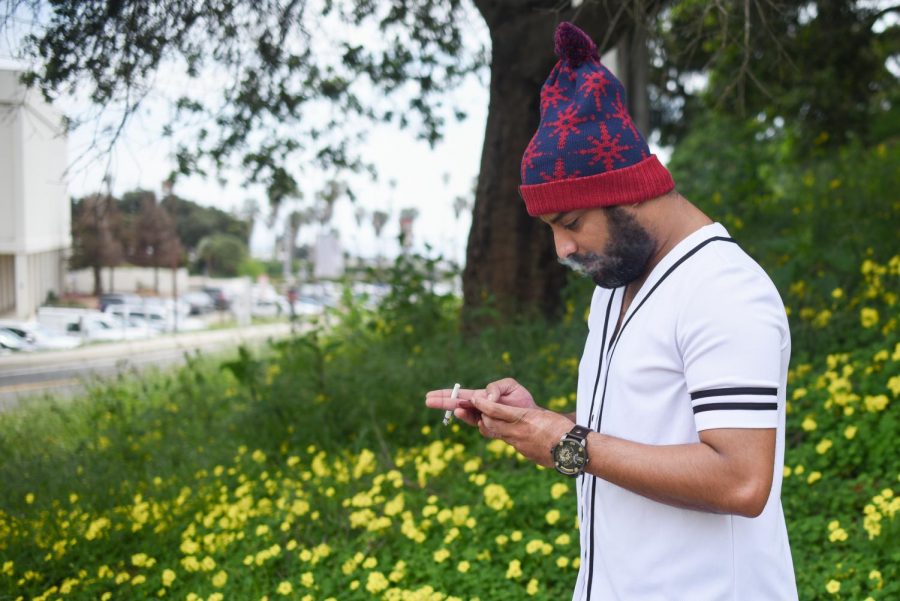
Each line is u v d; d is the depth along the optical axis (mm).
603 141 1637
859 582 3307
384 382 6145
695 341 1587
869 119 12266
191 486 5328
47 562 4434
